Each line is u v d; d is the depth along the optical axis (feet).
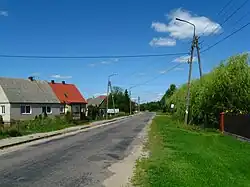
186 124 123.85
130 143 71.56
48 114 189.67
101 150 59.62
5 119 169.07
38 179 35.01
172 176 34.81
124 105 421.59
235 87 103.96
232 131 88.12
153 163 43.80
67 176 36.58
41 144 71.41
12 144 68.95
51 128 114.93
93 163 45.39
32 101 179.83
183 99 151.94
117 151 58.13
